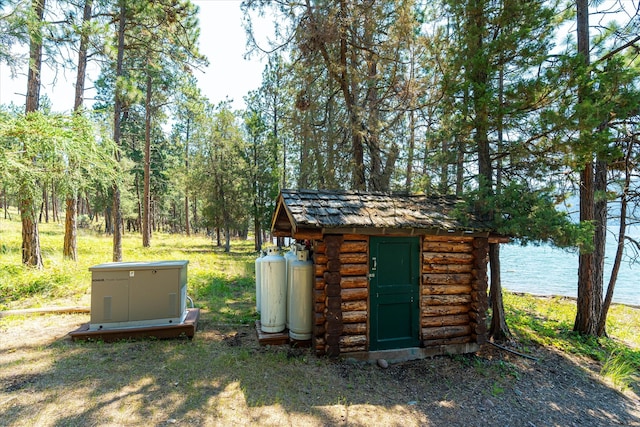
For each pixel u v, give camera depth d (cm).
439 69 851
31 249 913
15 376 378
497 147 632
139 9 1227
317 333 476
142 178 3045
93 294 490
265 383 395
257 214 2123
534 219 486
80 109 620
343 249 482
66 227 1104
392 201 559
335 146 1027
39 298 692
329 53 963
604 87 501
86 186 657
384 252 498
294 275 509
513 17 546
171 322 515
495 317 603
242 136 2166
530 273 1889
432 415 361
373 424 334
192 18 1397
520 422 363
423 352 507
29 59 713
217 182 2164
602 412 401
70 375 386
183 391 366
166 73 1576
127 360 431
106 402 337
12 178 532
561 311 959
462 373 468
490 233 539
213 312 681
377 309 491
